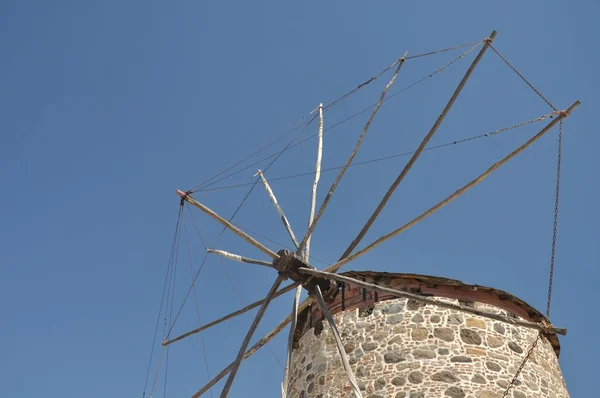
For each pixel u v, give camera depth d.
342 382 14.45
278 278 12.60
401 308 14.93
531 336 15.10
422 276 15.20
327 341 15.39
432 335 14.38
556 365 15.48
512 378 13.99
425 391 13.59
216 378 12.80
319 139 15.34
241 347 12.10
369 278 15.66
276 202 14.30
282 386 11.90
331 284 12.66
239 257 13.11
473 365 13.95
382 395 13.79
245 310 13.51
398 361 14.15
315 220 13.09
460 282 15.09
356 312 15.36
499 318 10.48
